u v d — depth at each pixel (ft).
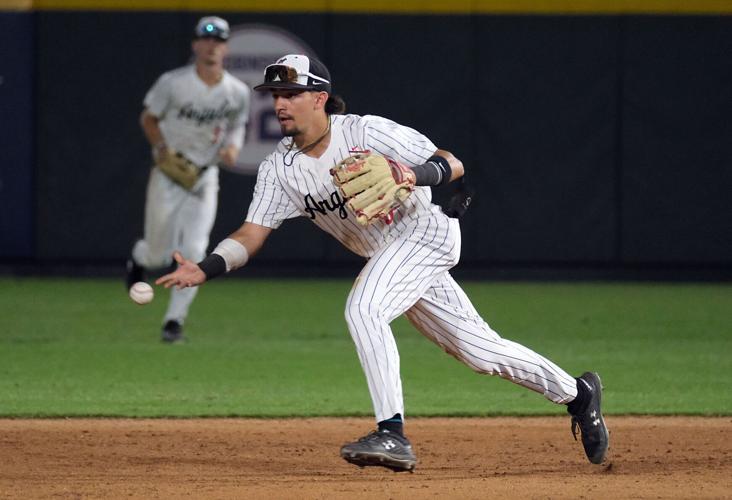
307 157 60.95
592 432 68.03
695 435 83.92
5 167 188.14
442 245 62.39
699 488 64.13
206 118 129.70
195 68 129.08
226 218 187.62
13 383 106.32
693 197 188.44
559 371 66.13
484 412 93.61
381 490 63.21
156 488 64.34
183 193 131.13
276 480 67.10
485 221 189.88
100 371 113.19
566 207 189.16
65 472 69.92
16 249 189.57
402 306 60.90
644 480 66.74
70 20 186.60
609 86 187.62
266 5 186.50
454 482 65.98
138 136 188.14
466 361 65.00
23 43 186.80
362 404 97.04
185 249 130.00
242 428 86.43
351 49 187.21
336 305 165.07
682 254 189.16
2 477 68.13
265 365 117.60
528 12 186.70
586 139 188.03
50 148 188.14
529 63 187.62
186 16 186.70
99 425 87.04
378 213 57.31
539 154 188.44
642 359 121.70
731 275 192.03
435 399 100.32
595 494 62.23
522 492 62.69
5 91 186.91
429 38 187.32
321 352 126.31
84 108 187.62
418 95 187.73
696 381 109.09
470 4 186.70
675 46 186.70
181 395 100.78
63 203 189.16
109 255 190.19
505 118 188.03
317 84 59.47
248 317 153.28
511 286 187.21
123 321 148.77
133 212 189.37
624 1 186.50
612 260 189.67
